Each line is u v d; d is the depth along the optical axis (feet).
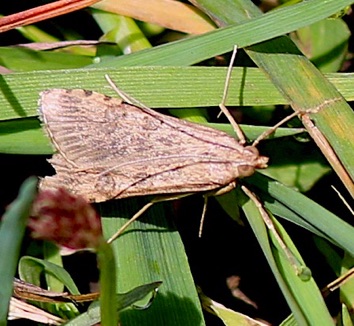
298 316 0.40
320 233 0.41
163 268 0.41
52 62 0.43
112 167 0.41
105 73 0.41
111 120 0.41
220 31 0.41
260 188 0.41
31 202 0.34
